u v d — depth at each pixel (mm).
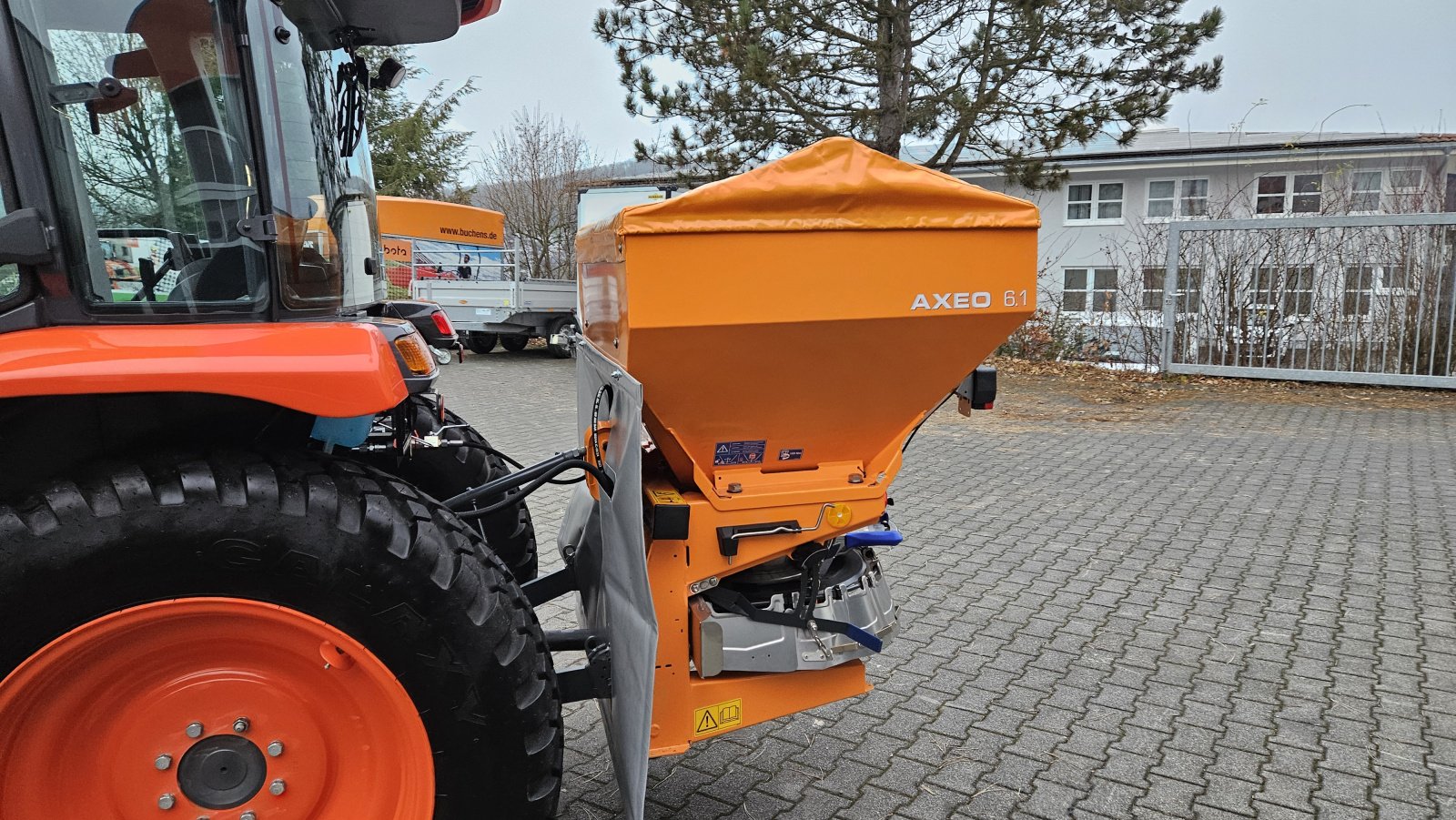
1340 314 11297
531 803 2043
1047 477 7238
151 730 1949
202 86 1990
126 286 1979
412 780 2002
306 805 2021
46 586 1736
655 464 2701
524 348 17219
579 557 3002
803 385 2348
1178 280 12336
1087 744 3170
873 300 2221
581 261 2984
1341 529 5746
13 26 1820
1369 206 13820
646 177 21516
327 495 1888
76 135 1899
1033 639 4074
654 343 2133
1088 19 12234
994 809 2793
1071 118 12641
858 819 2742
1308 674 3707
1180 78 12414
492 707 1974
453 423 3398
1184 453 8109
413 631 1902
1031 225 2279
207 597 1833
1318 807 2793
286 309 2123
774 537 2484
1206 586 4734
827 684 2617
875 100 13117
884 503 2562
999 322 2314
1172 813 2771
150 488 1792
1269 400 10891
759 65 11688
